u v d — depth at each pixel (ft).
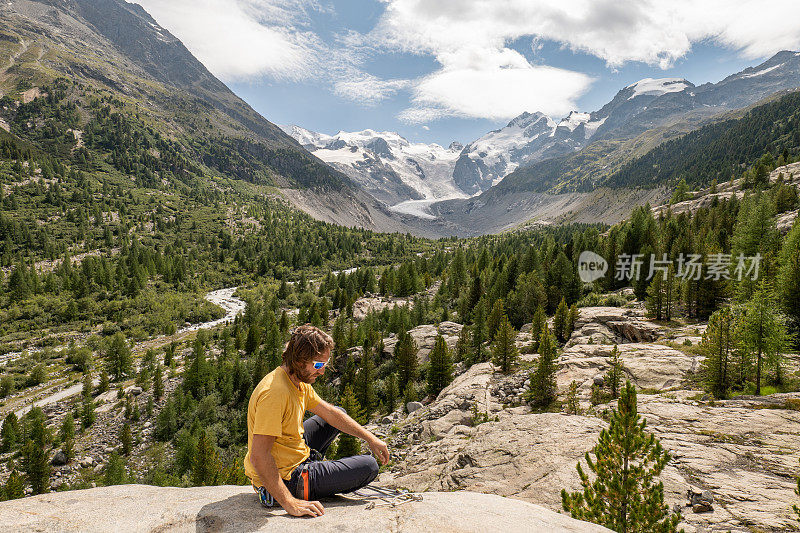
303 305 473.67
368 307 396.98
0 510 10.79
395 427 113.60
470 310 298.56
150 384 265.95
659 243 289.12
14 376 285.23
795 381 79.41
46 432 197.88
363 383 171.42
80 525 10.08
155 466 183.32
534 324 177.78
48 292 460.14
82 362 314.96
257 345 316.60
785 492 33.22
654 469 23.71
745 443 43.91
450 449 68.59
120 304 438.81
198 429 179.83
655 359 102.78
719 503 31.68
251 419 11.73
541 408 94.84
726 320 79.05
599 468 25.49
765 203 215.92
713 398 74.54
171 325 407.85
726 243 260.83
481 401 109.40
